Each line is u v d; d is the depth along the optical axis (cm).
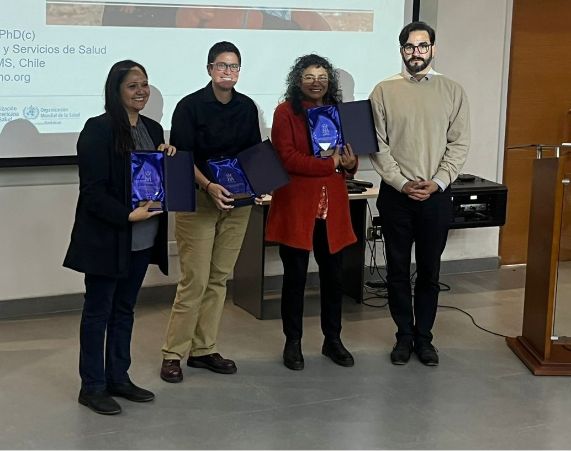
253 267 465
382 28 514
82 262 316
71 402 347
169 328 374
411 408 349
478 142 559
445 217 388
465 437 324
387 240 398
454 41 538
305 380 377
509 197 580
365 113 379
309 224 371
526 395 365
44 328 440
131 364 391
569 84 579
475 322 465
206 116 350
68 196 459
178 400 352
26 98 438
